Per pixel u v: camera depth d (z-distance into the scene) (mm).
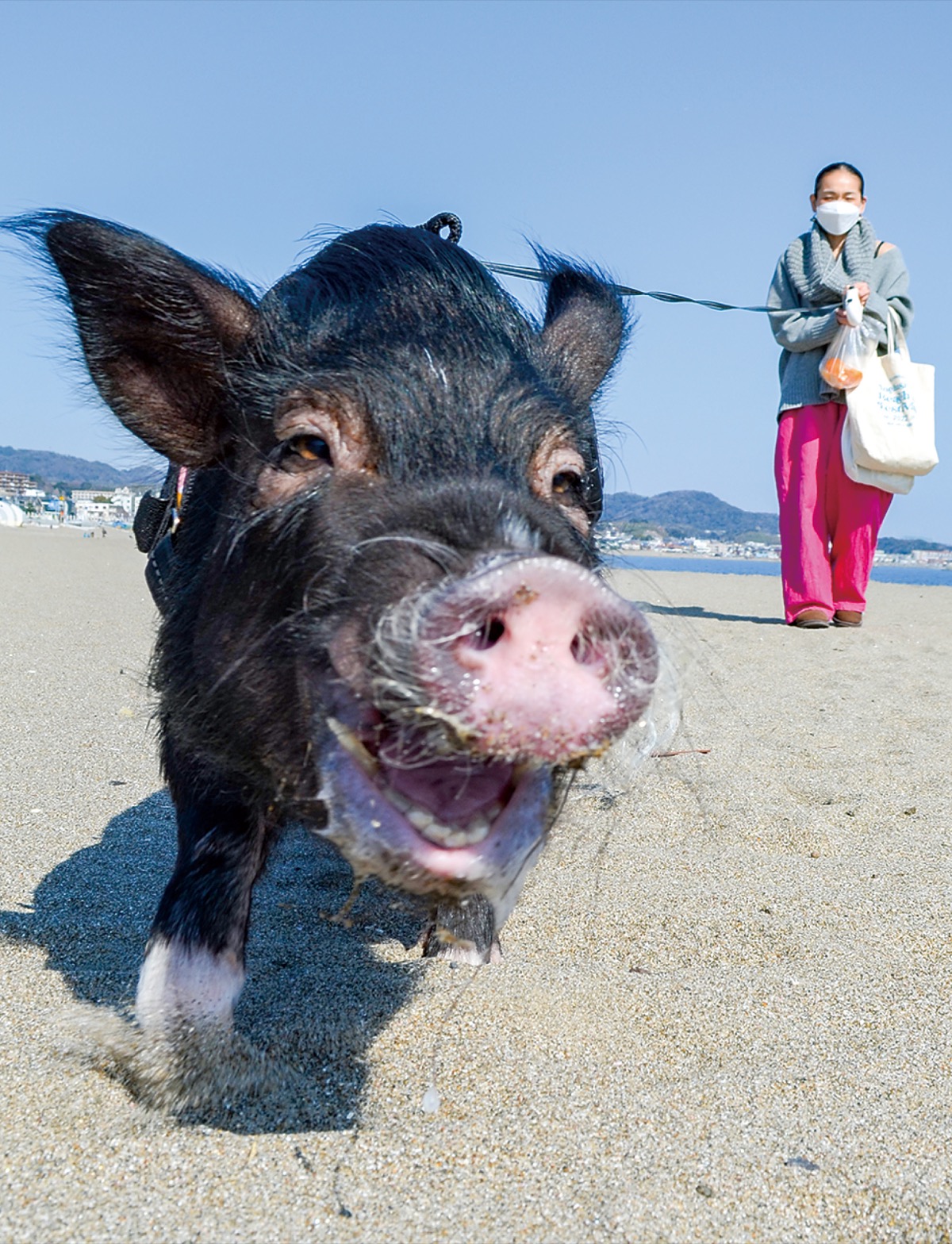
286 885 1777
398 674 833
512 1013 1303
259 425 1184
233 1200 946
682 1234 923
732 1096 1137
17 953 1435
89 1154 1001
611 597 828
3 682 3113
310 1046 1217
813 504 4426
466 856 883
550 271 1703
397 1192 964
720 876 1804
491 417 1084
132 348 1273
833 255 4059
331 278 1245
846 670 3617
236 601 1146
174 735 1317
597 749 818
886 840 1997
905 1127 1089
